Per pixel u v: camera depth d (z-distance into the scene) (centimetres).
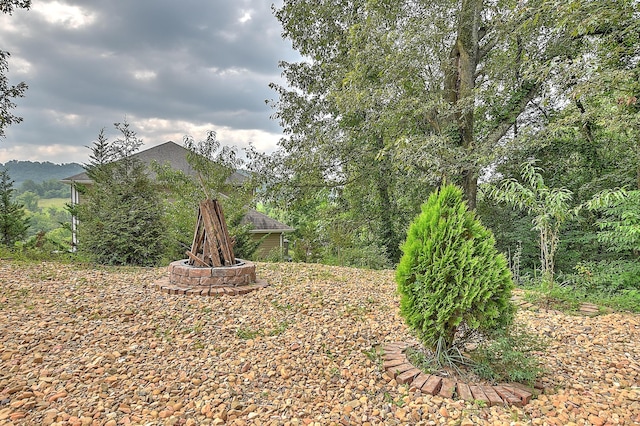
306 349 318
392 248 1204
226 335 347
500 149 771
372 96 798
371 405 234
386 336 349
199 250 562
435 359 273
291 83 1229
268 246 1587
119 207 804
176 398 237
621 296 521
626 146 773
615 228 596
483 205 1023
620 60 663
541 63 758
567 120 693
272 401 238
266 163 1148
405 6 834
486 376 257
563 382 265
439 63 830
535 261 915
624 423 210
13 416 208
